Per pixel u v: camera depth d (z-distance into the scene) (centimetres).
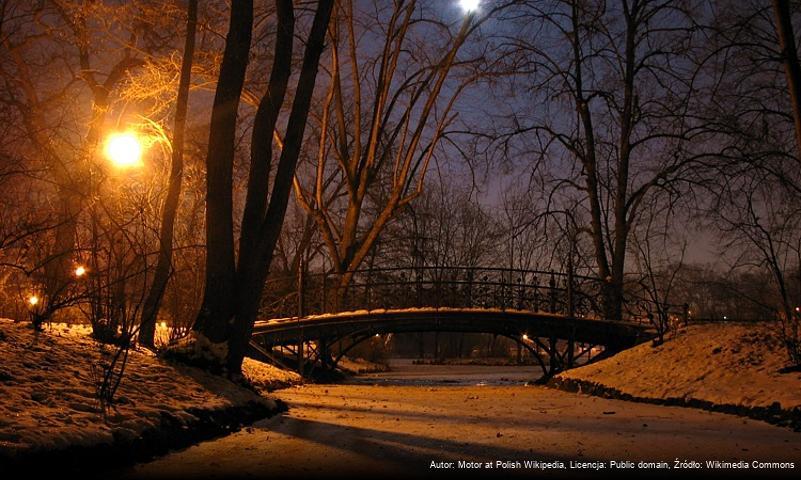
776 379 1134
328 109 2716
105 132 1398
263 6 2000
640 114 2666
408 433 838
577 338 2073
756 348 1343
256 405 1009
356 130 2800
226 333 1142
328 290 2169
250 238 1197
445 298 2161
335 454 679
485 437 813
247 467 602
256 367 1619
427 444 752
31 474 470
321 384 1994
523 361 5156
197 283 1231
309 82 1252
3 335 834
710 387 1231
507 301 2123
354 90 2811
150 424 655
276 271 3741
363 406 1203
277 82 1234
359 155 2806
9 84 1850
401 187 2738
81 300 1004
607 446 752
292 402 1238
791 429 899
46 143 1102
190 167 1573
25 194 1073
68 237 993
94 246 934
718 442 787
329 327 2052
